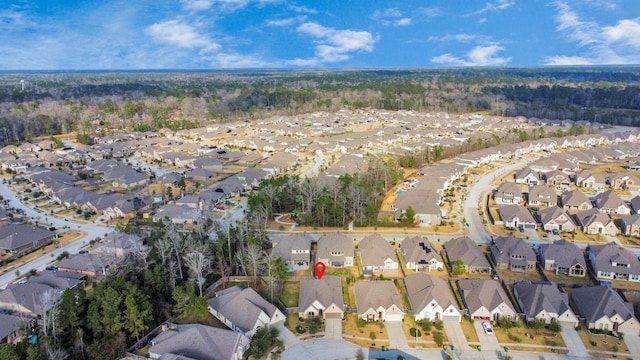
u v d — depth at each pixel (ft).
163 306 225.56
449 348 196.13
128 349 193.16
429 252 271.28
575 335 204.64
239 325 205.05
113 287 211.20
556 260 265.34
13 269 274.36
